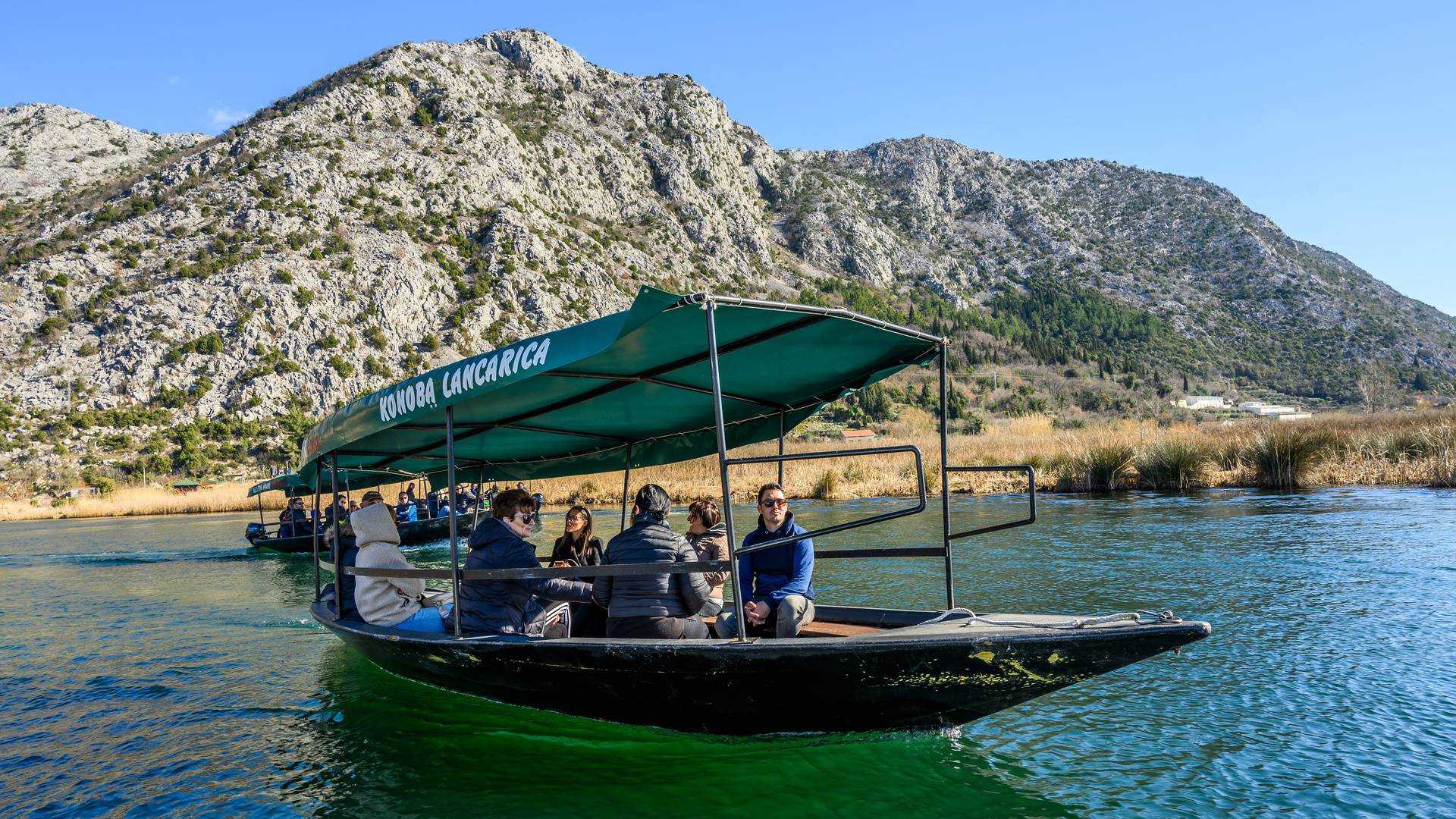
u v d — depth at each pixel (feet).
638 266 565.12
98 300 366.22
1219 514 59.00
